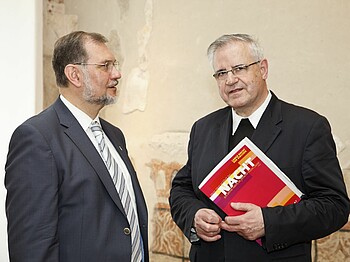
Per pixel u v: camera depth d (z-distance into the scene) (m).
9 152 2.03
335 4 3.11
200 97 3.59
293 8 3.25
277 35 3.31
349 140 3.05
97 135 2.21
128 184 2.27
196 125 2.50
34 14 3.36
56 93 4.01
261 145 2.20
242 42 2.21
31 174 1.95
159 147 3.78
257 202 2.10
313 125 2.16
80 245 1.99
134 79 3.98
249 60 2.19
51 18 4.03
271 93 2.32
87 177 2.04
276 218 2.02
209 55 2.29
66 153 2.03
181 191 2.46
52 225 1.92
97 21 4.17
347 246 2.97
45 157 1.96
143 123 3.90
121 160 2.36
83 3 4.17
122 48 4.05
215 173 2.15
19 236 1.92
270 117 2.24
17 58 3.37
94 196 2.04
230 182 2.13
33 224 1.91
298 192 2.12
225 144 2.29
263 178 2.12
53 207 1.94
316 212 2.05
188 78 3.66
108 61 2.20
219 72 2.23
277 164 2.17
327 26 3.14
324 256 3.05
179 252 3.57
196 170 2.36
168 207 3.67
